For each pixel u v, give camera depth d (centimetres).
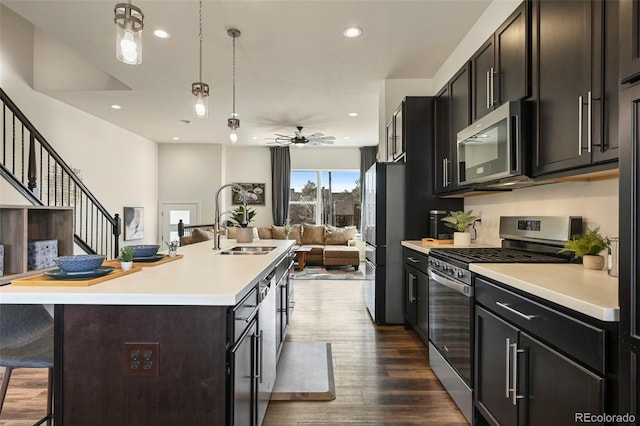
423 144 362
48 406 159
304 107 538
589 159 148
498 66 228
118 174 668
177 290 125
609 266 155
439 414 205
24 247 292
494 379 169
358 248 809
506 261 198
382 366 271
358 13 276
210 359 120
